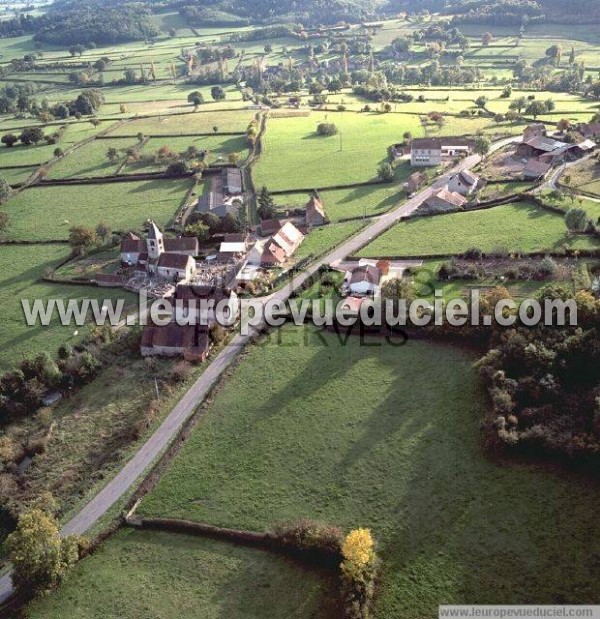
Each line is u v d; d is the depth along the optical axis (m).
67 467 98.12
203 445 95.25
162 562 77.69
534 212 156.12
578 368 93.00
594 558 69.69
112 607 72.88
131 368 119.31
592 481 78.50
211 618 70.19
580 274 120.56
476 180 181.38
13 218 197.50
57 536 78.06
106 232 171.75
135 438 99.44
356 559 70.19
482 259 134.12
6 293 150.25
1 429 109.50
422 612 67.75
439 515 77.81
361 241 154.25
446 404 95.50
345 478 85.44
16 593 75.94
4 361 124.19
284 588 72.62
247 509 83.00
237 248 159.50
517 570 70.00
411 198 179.62
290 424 96.69
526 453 83.75
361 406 98.06
